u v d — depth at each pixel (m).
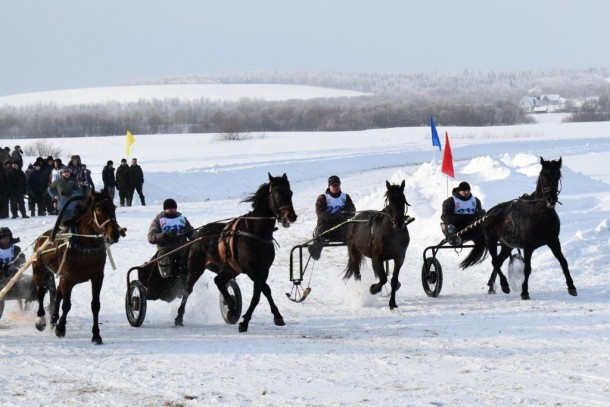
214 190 39.97
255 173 44.31
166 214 14.25
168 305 16.30
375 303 15.23
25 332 13.19
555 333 11.52
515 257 16.25
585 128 87.94
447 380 8.93
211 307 15.49
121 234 11.83
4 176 29.47
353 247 15.55
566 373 9.12
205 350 11.06
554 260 17.95
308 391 8.55
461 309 14.04
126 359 10.57
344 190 36.47
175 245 14.08
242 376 9.37
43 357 10.84
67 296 12.55
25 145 72.31
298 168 46.88
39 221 28.50
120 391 8.80
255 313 14.68
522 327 12.05
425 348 10.85
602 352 10.22
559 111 164.00
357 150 61.59
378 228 14.56
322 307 15.04
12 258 14.16
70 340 12.25
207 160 54.16
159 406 8.10
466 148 59.16
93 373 9.77
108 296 16.77
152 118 145.38
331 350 10.84
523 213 14.96
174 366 10.04
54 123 143.00
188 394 8.54
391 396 8.26
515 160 34.06
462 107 137.50
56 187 16.97
